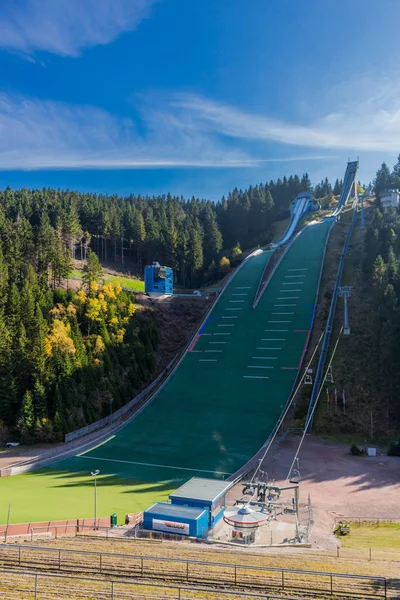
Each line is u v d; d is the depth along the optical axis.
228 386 75.25
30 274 85.44
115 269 136.38
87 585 23.69
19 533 35.66
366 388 69.88
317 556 30.33
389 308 72.81
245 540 35.84
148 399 74.19
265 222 185.25
